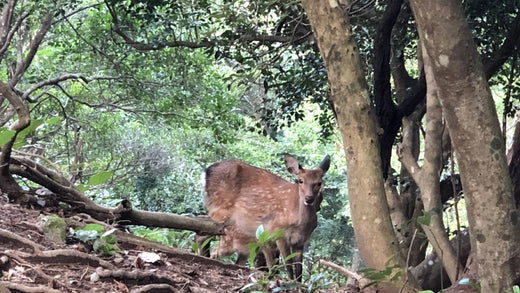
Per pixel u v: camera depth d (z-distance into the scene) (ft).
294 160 21.17
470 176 10.56
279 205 21.33
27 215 13.46
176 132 50.52
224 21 27.09
